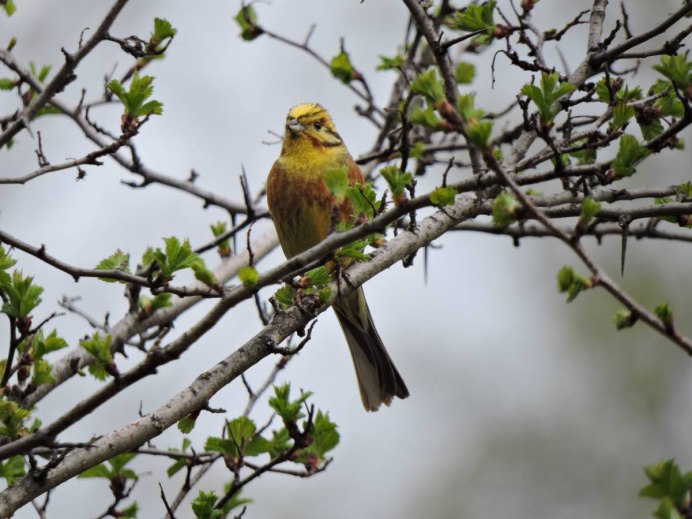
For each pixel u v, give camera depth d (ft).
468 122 23.57
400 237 31.27
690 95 26.43
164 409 27.43
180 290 26.86
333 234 25.52
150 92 30.27
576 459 63.67
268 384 35.04
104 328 35.99
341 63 43.42
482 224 40.50
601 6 34.24
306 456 31.76
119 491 32.07
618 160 27.89
